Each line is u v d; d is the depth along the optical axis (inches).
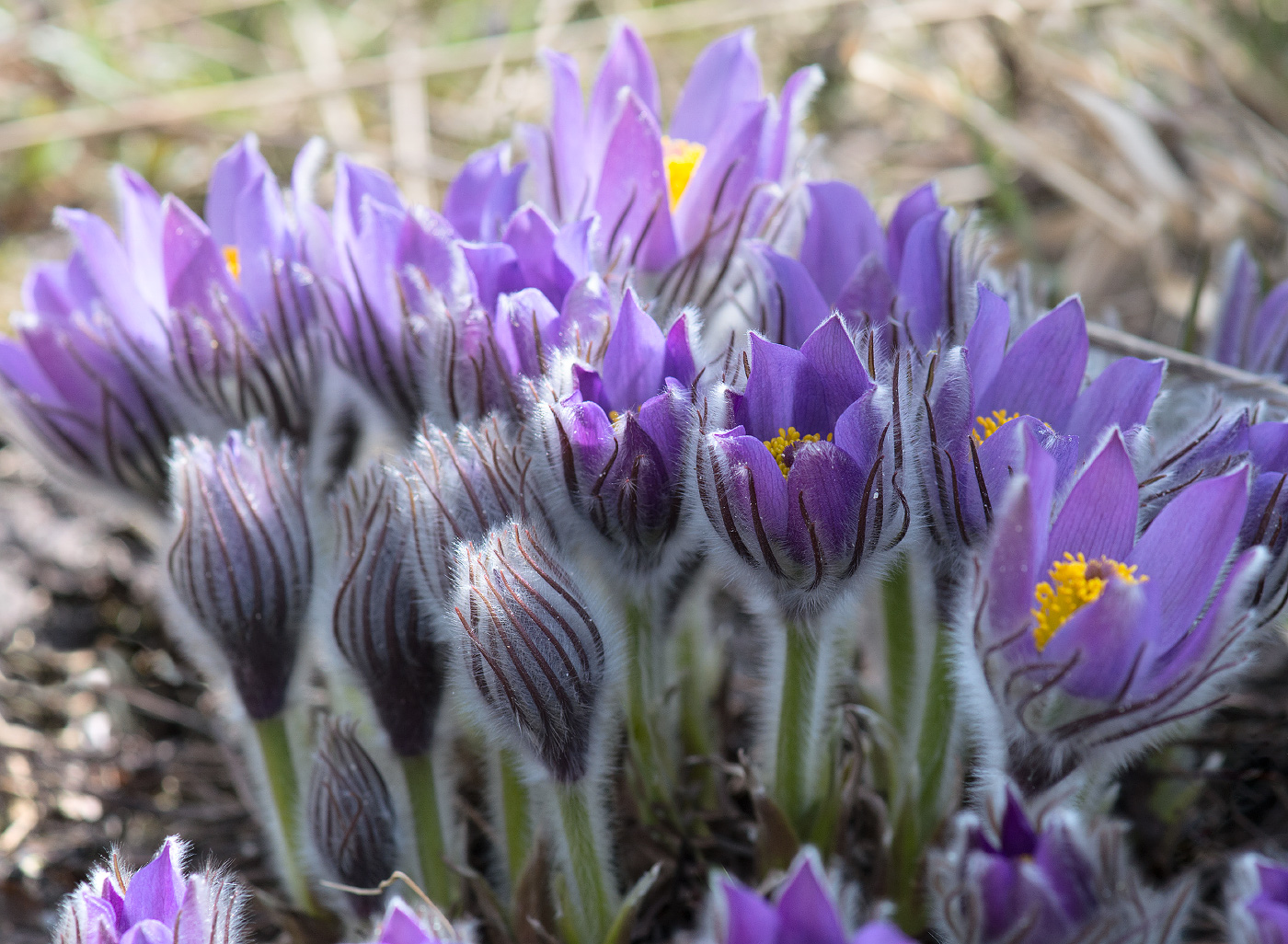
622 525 16.4
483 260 16.9
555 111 17.9
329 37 30.5
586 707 16.3
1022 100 28.8
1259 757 18.7
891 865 17.2
